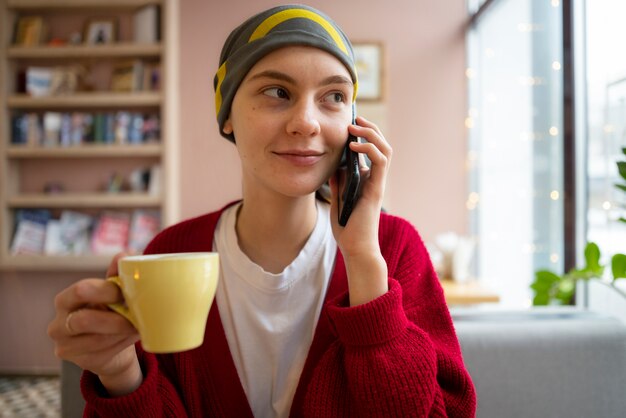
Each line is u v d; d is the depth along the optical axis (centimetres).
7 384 302
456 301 216
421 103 335
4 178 300
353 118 71
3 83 298
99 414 59
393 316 64
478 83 330
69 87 304
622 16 162
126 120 304
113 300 46
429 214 336
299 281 75
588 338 108
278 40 60
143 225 307
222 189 336
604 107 175
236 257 76
